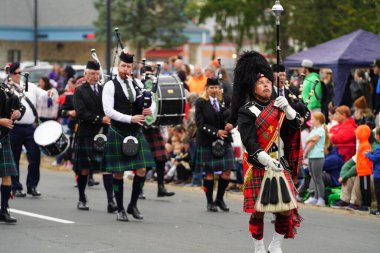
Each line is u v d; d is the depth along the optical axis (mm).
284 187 13062
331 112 25016
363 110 23203
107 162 18609
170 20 52969
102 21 52125
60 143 22156
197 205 21891
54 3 61031
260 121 13266
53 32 59406
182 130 26375
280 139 13445
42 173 29469
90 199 22750
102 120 20406
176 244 16094
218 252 15359
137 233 17250
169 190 25188
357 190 20875
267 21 46500
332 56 27438
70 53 61312
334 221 19328
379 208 20188
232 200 22906
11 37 58188
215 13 48844
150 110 18578
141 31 52188
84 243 16078
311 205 21891
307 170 22453
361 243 16531
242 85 13734
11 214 19766
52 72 38625
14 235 16875
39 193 23375
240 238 16844
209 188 20734
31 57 59781
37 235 16891
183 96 22156
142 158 18688
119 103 18500
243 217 19750
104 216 19594
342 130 22406
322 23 39406
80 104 20594
